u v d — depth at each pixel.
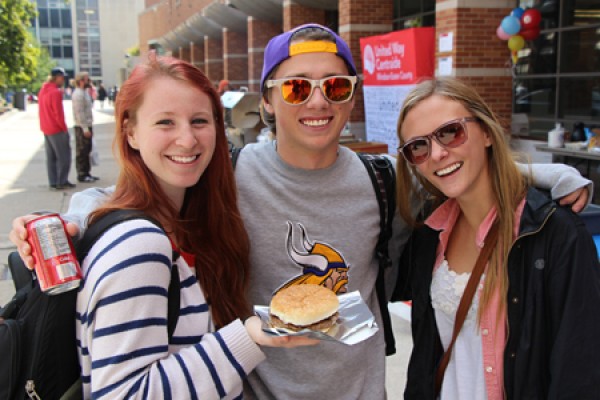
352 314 1.71
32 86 64.25
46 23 84.44
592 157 7.63
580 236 1.65
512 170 1.78
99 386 1.31
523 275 1.72
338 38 1.99
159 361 1.38
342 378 1.92
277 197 2.00
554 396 1.60
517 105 10.78
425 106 1.84
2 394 1.41
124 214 1.48
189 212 1.79
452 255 2.01
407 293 2.29
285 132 1.98
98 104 57.84
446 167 1.83
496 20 9.27
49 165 10.75
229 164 1.81
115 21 85.00
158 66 1.59
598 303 1.61
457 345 1.89
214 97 1.70
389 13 13.48
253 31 21.45
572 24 9.51
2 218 8.44
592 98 9.23
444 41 9.48
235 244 1.81
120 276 1.34
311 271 1.97
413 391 2.05
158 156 1.56
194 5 28.98
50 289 1.37
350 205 2.04
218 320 1.73
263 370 1.91
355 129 13.62
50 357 1.43
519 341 1.70
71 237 1.49
